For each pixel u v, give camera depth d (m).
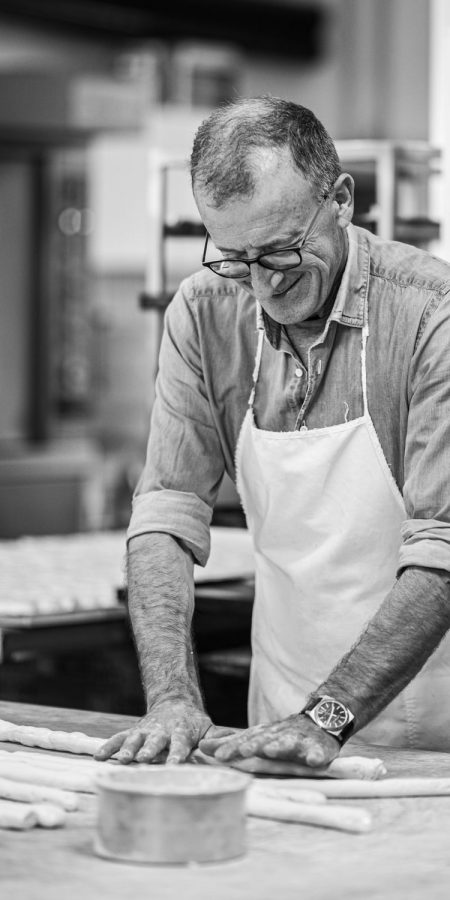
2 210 9.84
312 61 9.49
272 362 2.25
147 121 5.93
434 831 1.64
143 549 2.21
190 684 2.01
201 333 2.28
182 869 1.49
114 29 8.44
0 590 3.12
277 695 2.40
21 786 1.76
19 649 2.93
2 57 8.71
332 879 1.45
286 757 1.79
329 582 2.29
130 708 3.56
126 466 7.29
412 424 2.04
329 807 1.67
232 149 1.87
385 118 9.20
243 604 2.99
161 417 2.33
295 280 1.96
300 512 2.29
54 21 8.41
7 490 7.29
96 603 2.99
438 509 1.97
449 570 1.91
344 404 2.20
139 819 1.51
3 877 1.46
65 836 1.62
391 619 1.90
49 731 2.07
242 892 1.41
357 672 1.87
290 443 2.25
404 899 1.39
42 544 4.20
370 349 2.15
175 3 8.33
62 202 9.77
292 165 1.88
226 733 1.90
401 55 9.15
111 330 8.79
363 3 9.25
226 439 2.35
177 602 2.13
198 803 1.50
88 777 1.81
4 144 7.30
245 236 1.89
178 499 2.27
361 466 2.21
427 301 2.09
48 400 9.91
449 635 2.27
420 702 2.29
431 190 3.42
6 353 9.91
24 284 9.86
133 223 6.88
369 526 2.23
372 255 2.16
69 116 6.65
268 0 8.95
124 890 1.42
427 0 9.03
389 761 1.97
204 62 6.88
